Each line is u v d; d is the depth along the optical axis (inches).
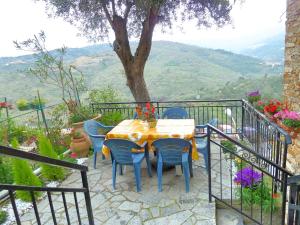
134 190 127.2
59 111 208.8
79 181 141.6
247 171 112.1
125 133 139.9
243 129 192.9
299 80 142.9
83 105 229.9
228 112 192.4
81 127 188.2
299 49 142.9
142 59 246.5
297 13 144.3
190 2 242.2
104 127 181.5
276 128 111.4
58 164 52.9
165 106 219.3
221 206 112.7
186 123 155.7
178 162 123.7
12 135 206.4
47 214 110.9
